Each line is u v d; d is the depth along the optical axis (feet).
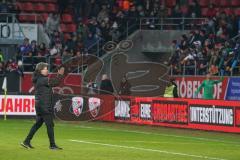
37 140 79.46
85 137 86.43
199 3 161.79
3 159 59.41
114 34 148.87
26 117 123.75
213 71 120.67
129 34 150.82
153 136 89.86
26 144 68.90
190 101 101.55
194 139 86.17
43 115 66.95
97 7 161.27
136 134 92.79
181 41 137.90
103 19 153.07
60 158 60.64
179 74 130.21
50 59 142.82
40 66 66.08
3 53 150.71
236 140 85.66
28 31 152.25
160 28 151.12
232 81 115.44
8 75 134.72
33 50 143.02
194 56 129.08
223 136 90.94
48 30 155.02
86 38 149.48
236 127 94.17
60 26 163.63
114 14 156.35
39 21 164.25
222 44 129.08
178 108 103.65
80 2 162.91
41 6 168.14
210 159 62.59
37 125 68.49
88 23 152.35
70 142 78.48
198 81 121.70
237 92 114.42
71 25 164.55
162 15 150.82
